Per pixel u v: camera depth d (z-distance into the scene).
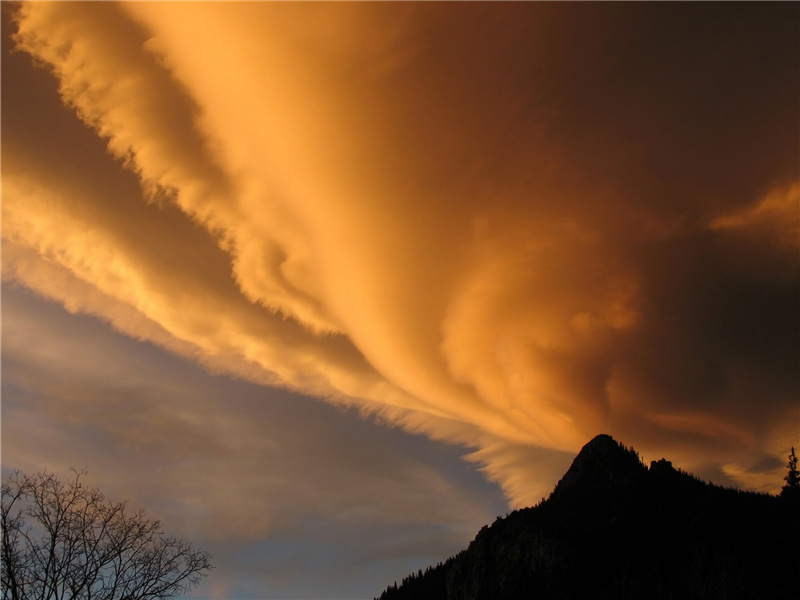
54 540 28.64
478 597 101.62
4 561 27.27
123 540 30.42
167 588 30.33
